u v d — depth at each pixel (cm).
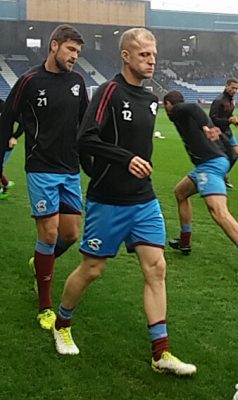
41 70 405
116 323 419
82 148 325
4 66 4716
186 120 488
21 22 4662
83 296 471
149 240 340
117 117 329
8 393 320
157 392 325
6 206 841
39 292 420
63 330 372
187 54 5481
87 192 348
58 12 4481
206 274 542
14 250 607
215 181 480
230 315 441
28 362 357
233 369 353
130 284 505
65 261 571
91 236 345
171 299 471
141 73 328
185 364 340
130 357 366
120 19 4662
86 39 5066
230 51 5494
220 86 4956
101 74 4831
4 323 416
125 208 337
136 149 335
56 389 326
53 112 404
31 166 408
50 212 408
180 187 586
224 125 870
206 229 722
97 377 340
